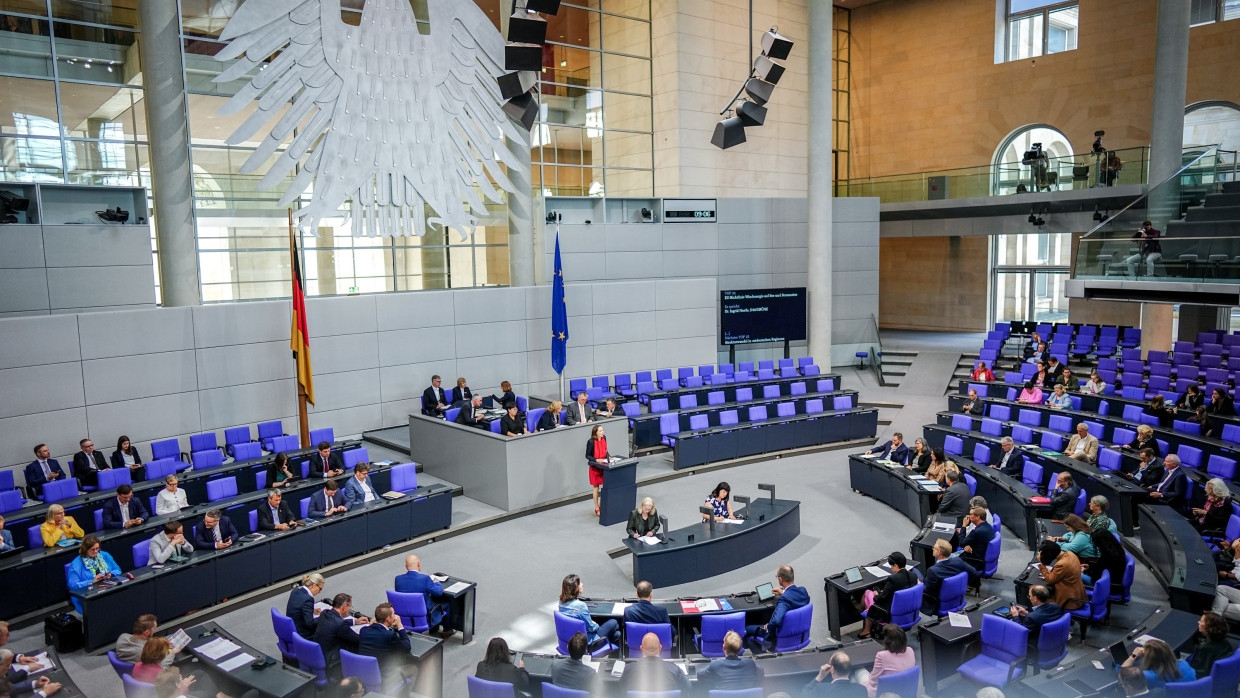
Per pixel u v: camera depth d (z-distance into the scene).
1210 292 15.74
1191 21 24.28
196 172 17.48
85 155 16.89
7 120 15.89
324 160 17.30
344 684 6.66
